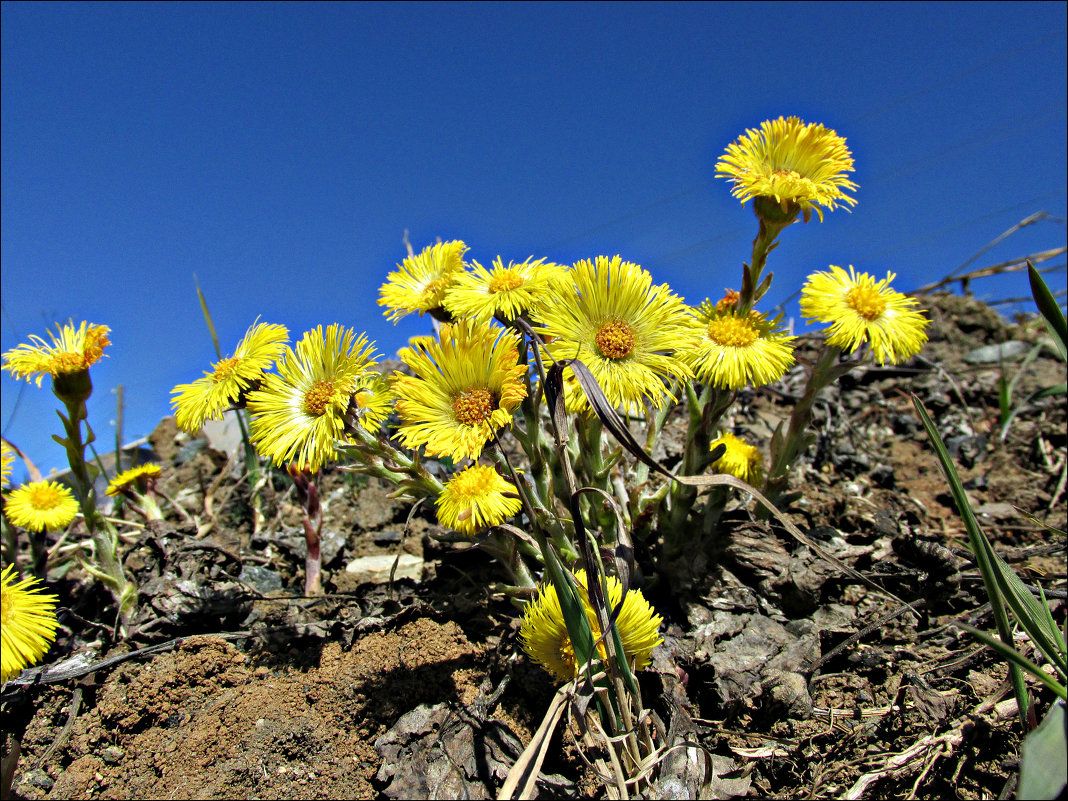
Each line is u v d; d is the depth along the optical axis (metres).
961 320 0.40
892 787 0.18
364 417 0.19
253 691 0.20
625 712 0.16
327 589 0.25
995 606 0.16
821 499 0.27
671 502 0.22
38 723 0.20
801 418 0.23
